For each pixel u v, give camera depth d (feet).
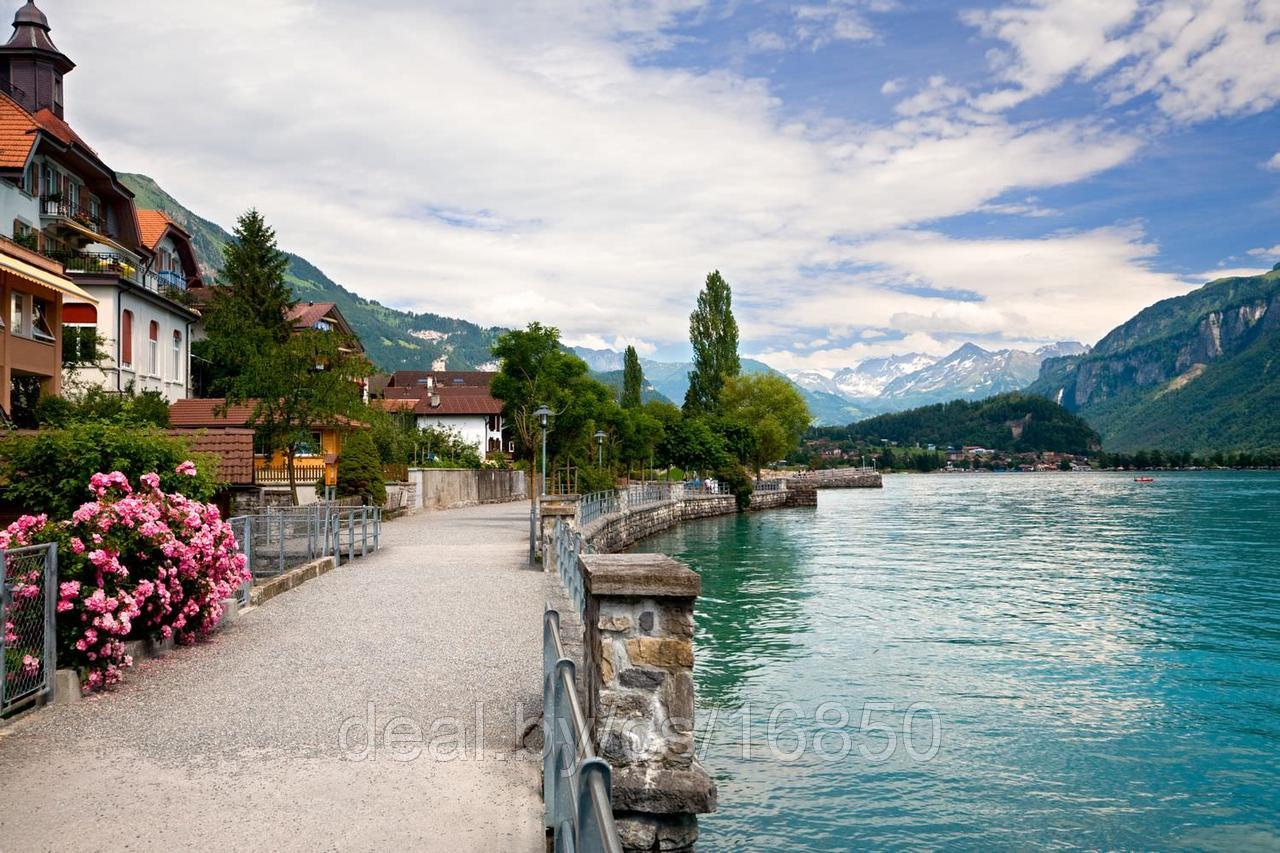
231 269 170.81
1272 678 61.31
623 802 20.85
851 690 57.36
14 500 38.42
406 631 41.01
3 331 75.31
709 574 114.52
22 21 140.46
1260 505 275.59
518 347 146.20
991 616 83.87
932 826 37.86
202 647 37.40
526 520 128.36
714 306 310.65
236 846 17.90
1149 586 104.12
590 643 22.65
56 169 115.75
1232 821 38.73
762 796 40.57
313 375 107.96
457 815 19.65
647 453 210.59
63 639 30.14
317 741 24.81
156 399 102.63
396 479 147.95
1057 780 42.96
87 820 19.13
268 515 64.80
